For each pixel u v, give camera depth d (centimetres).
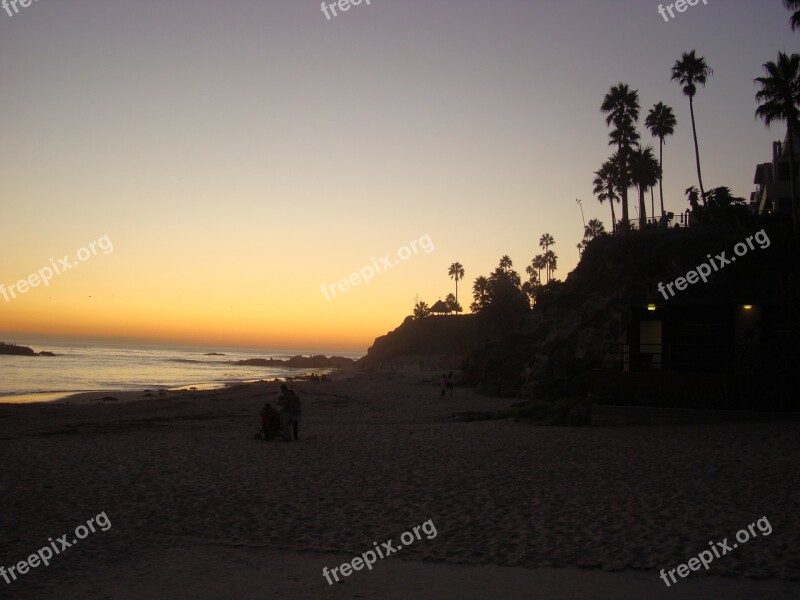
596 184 7006
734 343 2722
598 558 771
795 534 849
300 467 1441
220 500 1109
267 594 683
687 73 5478
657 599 648
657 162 5762
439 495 1128
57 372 8600
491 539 858
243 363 17650
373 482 1256
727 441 1716
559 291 5119
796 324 2416
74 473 1374
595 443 1742
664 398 2322
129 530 927
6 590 698
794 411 2202
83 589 700
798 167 5069
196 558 804
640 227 5288
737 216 4553
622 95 5741
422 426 2359
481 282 12175
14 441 1962
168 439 2017
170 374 9300
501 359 4888
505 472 1337
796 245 3791
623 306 2805
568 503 1045
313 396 4466
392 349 15350
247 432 2253
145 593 688
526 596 663
